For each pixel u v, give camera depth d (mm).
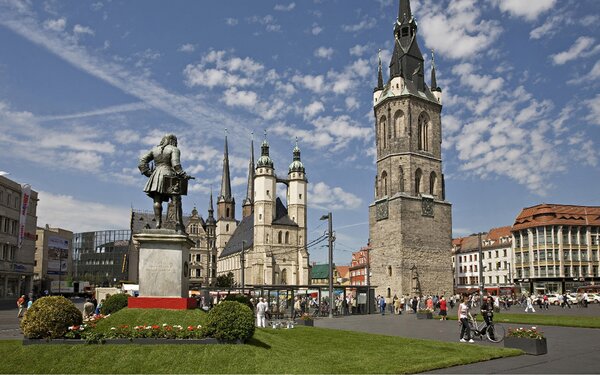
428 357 19875
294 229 152375
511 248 131500
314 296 106188
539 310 67125
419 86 105125
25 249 94000
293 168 156875
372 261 101500
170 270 20781
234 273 164750
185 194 21781
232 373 16062
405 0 108812
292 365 17109
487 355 20406
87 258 188000
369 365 18109
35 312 18156
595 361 19656
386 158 102438
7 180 84000
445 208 101375
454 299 87000
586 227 114750
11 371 16047
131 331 18000
